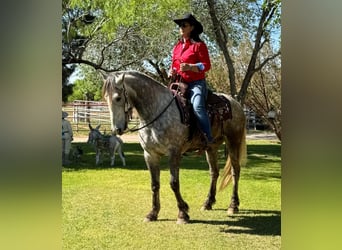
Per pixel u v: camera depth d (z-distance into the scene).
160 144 4.52
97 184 7.38
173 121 4.48
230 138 5.28
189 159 11.49
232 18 14.34
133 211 5.34
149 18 11.77
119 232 4.38
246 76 12.62
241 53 16.73
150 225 4.66
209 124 4.59
